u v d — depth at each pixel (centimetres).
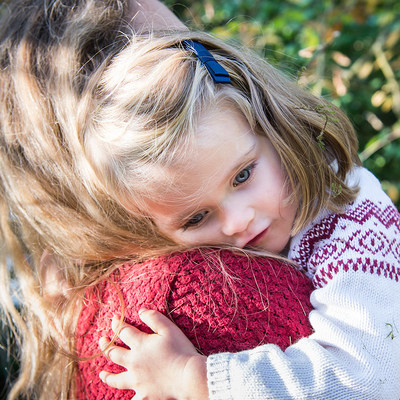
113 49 143
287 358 122
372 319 126
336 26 247
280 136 138
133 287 135
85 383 142
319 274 138
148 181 127
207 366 121
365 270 132
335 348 125
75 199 149
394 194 247
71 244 151
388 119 288
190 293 129
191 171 125
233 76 137
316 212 141
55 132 146
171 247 139
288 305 132
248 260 134
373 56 284
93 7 155
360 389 118
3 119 155
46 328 162
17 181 156
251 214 133
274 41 264
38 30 156
